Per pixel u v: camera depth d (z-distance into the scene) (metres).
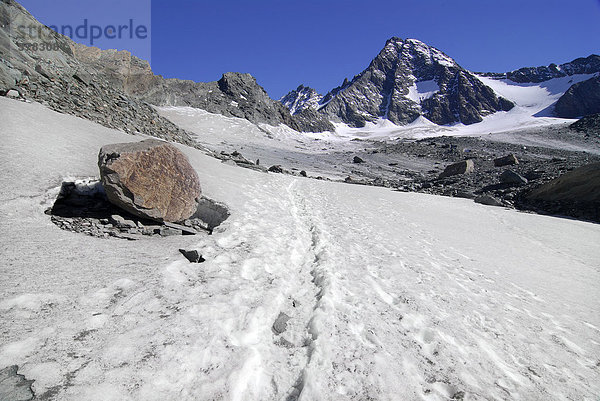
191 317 3.96
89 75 20.12
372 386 3.34
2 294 3.61
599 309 6.32
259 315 4.40
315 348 3.84
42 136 8.89
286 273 6.34
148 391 2.79
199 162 16.31
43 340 3.11
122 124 17.12
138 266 5.14
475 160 61.00
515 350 4.45
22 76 13.76
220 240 7.21
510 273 8.08
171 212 7.83
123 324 3.60
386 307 5.27
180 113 93.62
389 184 38.84
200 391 2.92
